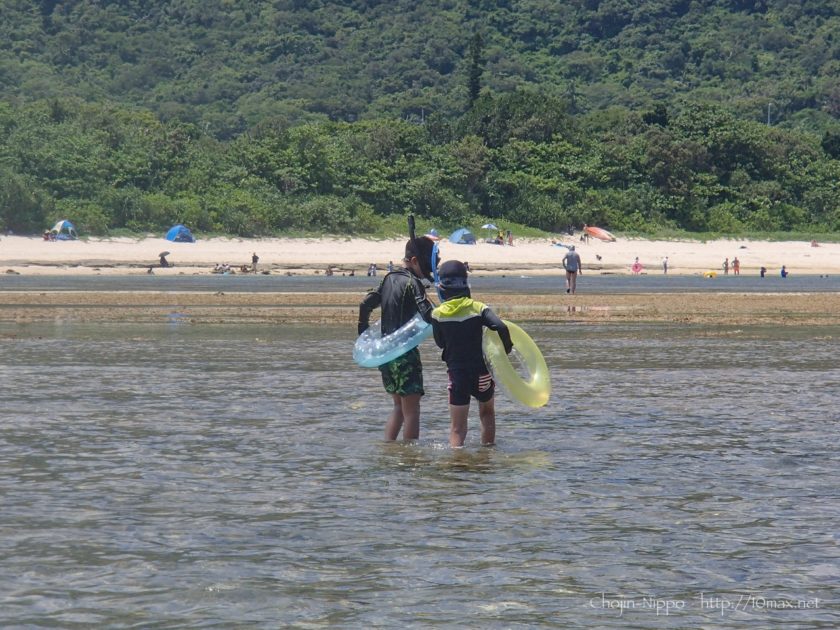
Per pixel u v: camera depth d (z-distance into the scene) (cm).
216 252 15925
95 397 2380
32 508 1307
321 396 2417
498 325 1828
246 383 2664
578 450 1747
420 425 2031
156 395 2423
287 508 1314
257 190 19062
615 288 9919
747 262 18300
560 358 3419
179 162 19112
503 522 1245
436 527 1220
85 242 15725
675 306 6794
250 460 1642
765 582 1017
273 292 8312
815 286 10644
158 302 6844
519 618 909
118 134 19438
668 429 1967
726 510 1309
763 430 1952
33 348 3666
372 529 1209
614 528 1218
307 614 917
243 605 941
